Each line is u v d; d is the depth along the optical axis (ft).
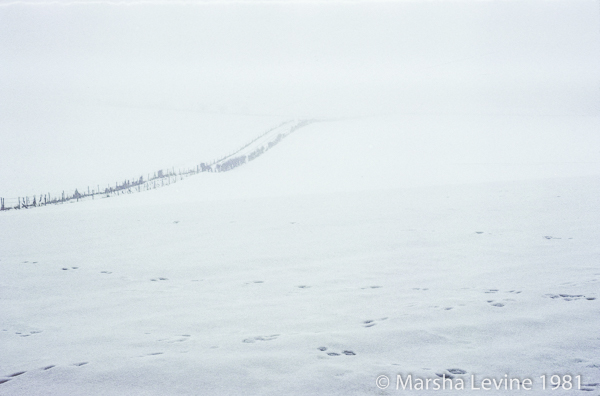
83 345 12.51
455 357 10.63
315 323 13.55
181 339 12.66
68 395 9.49
